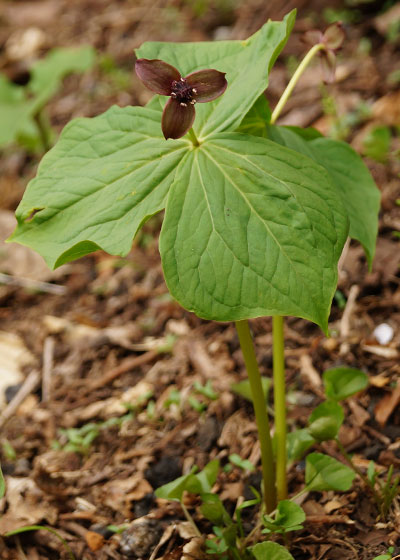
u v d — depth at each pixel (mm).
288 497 957
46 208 845
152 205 825
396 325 1075
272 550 850
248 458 1003
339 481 897
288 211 810
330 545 915
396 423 996
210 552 905
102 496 996
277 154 827
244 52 877
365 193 907
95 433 1045
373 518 929
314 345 1078
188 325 1149
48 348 1173
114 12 2014
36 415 1092
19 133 1570
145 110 861
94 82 1778
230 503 968
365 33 1598
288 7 1729
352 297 1110
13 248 1391
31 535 975
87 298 1269
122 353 1143
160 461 1017
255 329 1119
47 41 1993
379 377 1031
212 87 811
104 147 858
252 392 893
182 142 840
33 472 1033
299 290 798
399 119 1339
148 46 891
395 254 1130
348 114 1391
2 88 1602
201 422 1043
